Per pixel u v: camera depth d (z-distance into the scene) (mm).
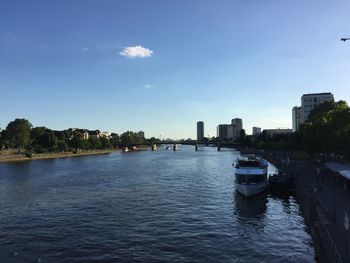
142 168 161875
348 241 39531
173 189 96438
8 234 54719
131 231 55531
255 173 86500
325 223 46469
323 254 38875
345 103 152750
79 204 76312
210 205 75000
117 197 84125
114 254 45781
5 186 105938
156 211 69062
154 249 47500
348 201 60188
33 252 46812
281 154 197750
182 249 47500
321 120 114688
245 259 44062
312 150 116062
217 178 121438
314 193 67250
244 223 60750
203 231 55688
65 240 51500
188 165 178375
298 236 53312
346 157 102312
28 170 156750
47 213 68312
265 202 78688
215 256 45062
